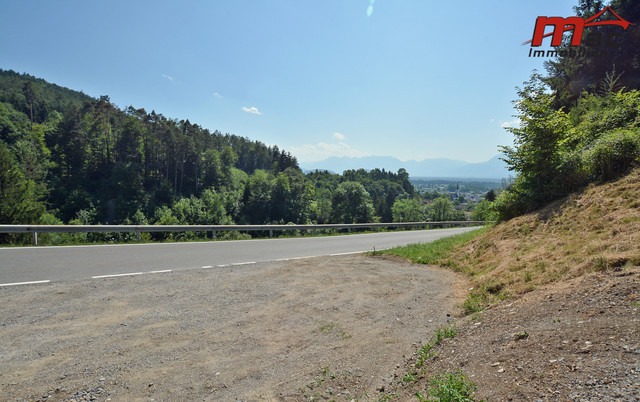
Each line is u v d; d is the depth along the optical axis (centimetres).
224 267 866
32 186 2094
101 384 329
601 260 450
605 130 948
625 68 2097
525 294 480
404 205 7600
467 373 302
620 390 212
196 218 6419
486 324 414
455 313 523
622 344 261
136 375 347
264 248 1294
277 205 7656
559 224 711
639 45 2064
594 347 271
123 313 515
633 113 948
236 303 575
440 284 698
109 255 995
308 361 385
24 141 8106
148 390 322
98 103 8831
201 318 505
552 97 970
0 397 304
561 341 299
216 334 451
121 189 7262
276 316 520
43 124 10475
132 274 760
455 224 3675
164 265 877
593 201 700
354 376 353
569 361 264
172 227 1530
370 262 957
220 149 13225
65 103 14688
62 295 591
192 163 9062
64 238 1326
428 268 857
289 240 1664
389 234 2181
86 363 367
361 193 5950
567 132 945
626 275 388
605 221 600
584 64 2227
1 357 375
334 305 573
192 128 10431
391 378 347
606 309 329
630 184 670
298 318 513
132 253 1049
